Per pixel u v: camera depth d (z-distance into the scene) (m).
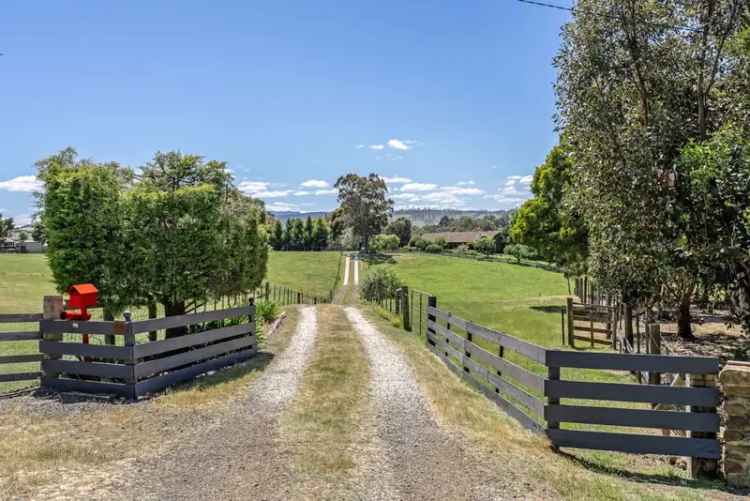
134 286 9.30
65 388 7.87
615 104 10.96
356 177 91.56
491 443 5.71
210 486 4.42
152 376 8.09
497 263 64.75
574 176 12.38
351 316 19.97
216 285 10.86
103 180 9.03
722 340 13.85
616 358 5.59
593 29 10.66
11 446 5.37
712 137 9.64
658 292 12.09
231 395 7.62
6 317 7.80
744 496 4.63
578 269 24.69
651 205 10.08
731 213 8.72
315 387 8.15
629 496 4.44
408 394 7.88
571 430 5.75
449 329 10.86
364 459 5.12
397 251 88.75
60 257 8.71
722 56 10.75
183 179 10.39
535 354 6.18
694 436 5.38
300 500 4.17
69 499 4.10
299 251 90.56
